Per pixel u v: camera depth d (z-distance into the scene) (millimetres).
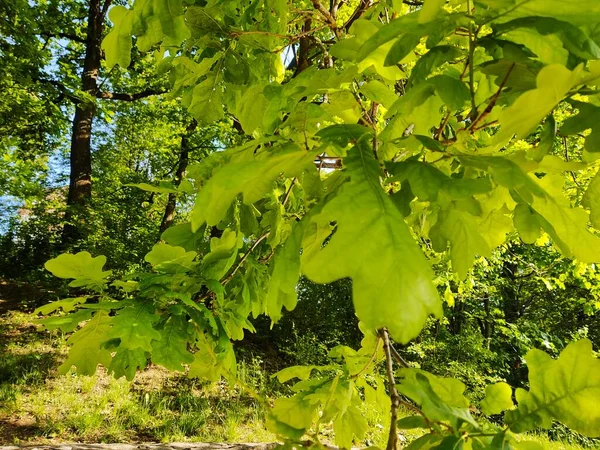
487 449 952
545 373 1017
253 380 9859
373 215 665
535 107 733
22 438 6199
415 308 607
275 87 1591
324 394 1547
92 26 14555
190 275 1612
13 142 14000
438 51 1007
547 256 12805
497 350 16219
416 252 643
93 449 5637
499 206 1355
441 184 835
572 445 9453
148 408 7645
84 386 7961
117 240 13891
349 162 777
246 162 836
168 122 16969
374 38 937
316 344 12844
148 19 1783
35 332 9672
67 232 13484
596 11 824
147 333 1310
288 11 1998
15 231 14195
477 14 905
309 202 1253
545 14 858
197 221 829
